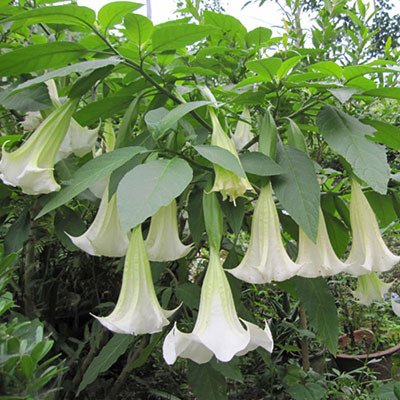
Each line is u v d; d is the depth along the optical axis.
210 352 1.08
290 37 2.69
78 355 1.98
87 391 2.02
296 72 1.65
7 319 1.73
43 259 2.23
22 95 1.41
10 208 1.90
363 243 1.35
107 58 1.33
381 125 1.47
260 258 1.20
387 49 2.50
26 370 0.97
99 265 2.35
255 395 2.40
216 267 1.14
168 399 2.17
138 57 1.44
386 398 2.01
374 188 1.18
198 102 1.19
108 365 1.61
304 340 2.61
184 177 1.00
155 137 1.15
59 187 1.25
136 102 1.43
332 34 2.54
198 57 1.82
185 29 1.32
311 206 1.20
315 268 1.27
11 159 1.27
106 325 1.08
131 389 2.25
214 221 1.18
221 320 1.07
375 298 1.71
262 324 2.66
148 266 1.17
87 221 2.23
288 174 1.24
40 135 1.31
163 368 2.36
